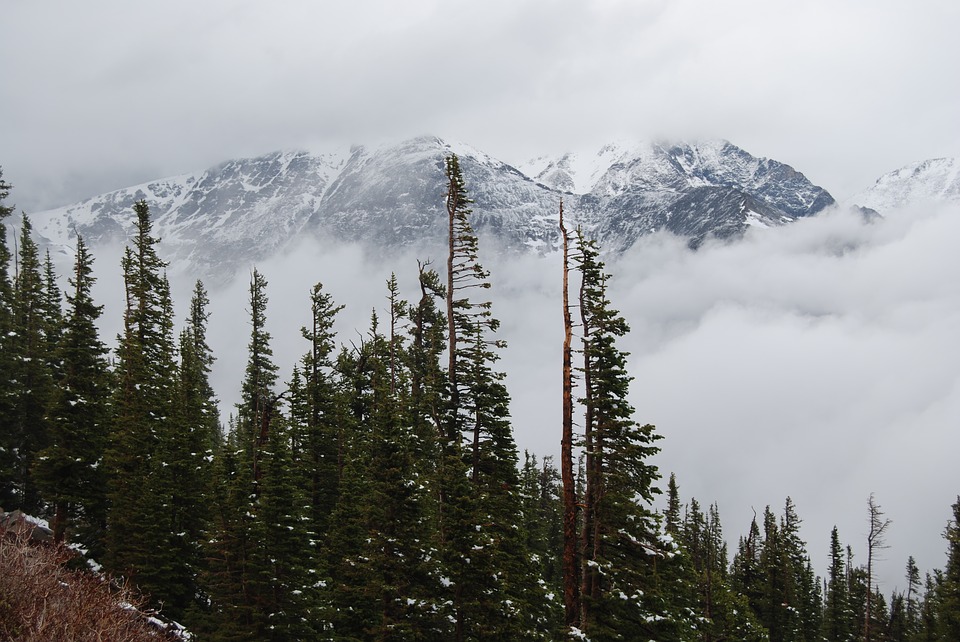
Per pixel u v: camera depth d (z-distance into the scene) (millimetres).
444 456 30875
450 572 25234
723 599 45312
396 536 25484
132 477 34094
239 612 26312
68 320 37438
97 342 38031
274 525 27672
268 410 35156
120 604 12156
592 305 25609
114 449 35312
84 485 35219
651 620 24000
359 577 28531
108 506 35781
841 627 73125
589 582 24953
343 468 37219
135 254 45500
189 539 35281
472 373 33125
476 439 33094
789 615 62688
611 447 25500
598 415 25812
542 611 32625
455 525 25719
